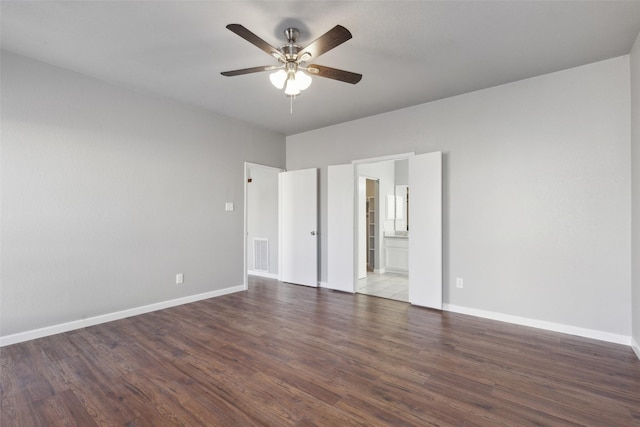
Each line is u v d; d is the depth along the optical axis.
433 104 3.91
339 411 1.84
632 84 2.69
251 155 4.92
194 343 2.79
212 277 4.38
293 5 2.16
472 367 2.36
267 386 2.10
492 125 3.47
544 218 3.16
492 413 1.81
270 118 4.62
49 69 2.98
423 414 1.81
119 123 3.46
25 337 2.82
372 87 3.50
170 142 3.90
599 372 2.28
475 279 3.58
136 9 2.21
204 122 4.27
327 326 3.23
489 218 3.48
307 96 3.76
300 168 5.36
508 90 3.38
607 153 2.87
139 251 3.61
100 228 3.30
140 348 2.68
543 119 3.18
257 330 3.12
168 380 2.17
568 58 2.86
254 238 6.13
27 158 2.85
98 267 3.29
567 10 2.21
